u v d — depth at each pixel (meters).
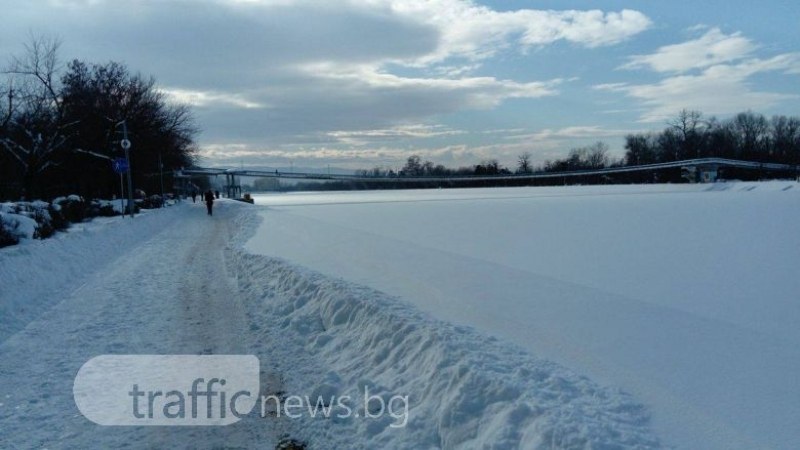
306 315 7.96
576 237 18.58
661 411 4.47
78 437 4.68
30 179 35.72
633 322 7.32
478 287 9.88
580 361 5.71
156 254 16.73
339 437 4.60
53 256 12.65
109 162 44.91
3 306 8.94
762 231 19.55
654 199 46.06
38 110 38.25
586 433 3.75
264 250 15.85
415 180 137.88
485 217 28.91
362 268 12.16
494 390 4.49
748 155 101.00
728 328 7.01
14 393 5.58
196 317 8.52
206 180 120.25
